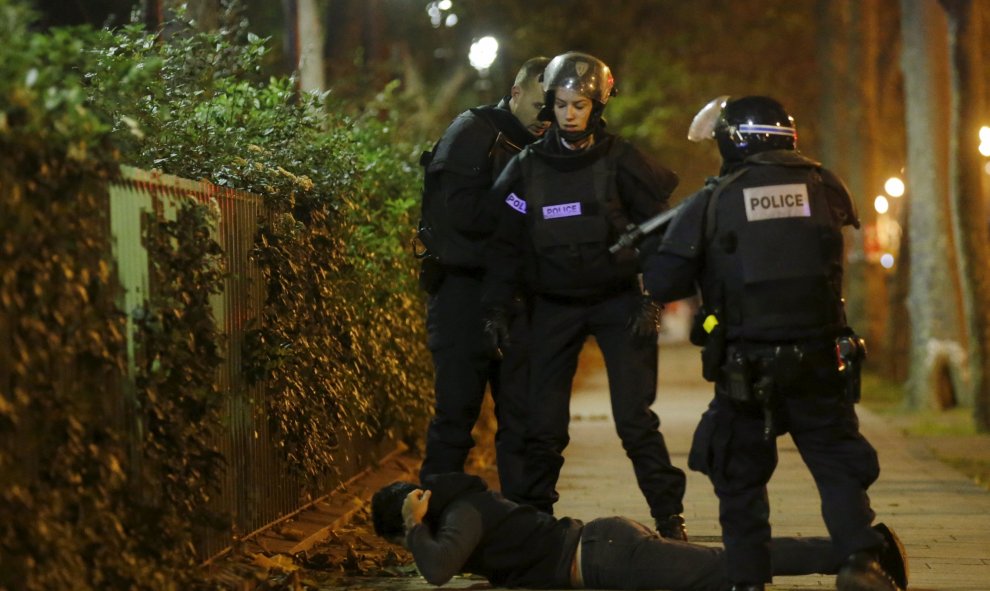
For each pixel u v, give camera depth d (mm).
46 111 8242
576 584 11352
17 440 7883
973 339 30219
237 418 12422
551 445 12836
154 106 12898
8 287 7742
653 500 12875
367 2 31938
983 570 12906
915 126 36719
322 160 15242
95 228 9000
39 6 17938
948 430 30953
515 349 12773
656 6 61156
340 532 14766
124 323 9375
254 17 36281
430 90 50031
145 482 9680
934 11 36094
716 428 10234
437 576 10828
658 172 12320
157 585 9242
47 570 7965
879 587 9828
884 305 51000
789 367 9773
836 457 10078
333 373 14727
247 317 12711
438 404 13828
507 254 12523
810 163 10117
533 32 53438
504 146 13242
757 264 9844
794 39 62781
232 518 12172
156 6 18391
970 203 29922
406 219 18797
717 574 11055
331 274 15008
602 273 12352
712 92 63250
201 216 10844
